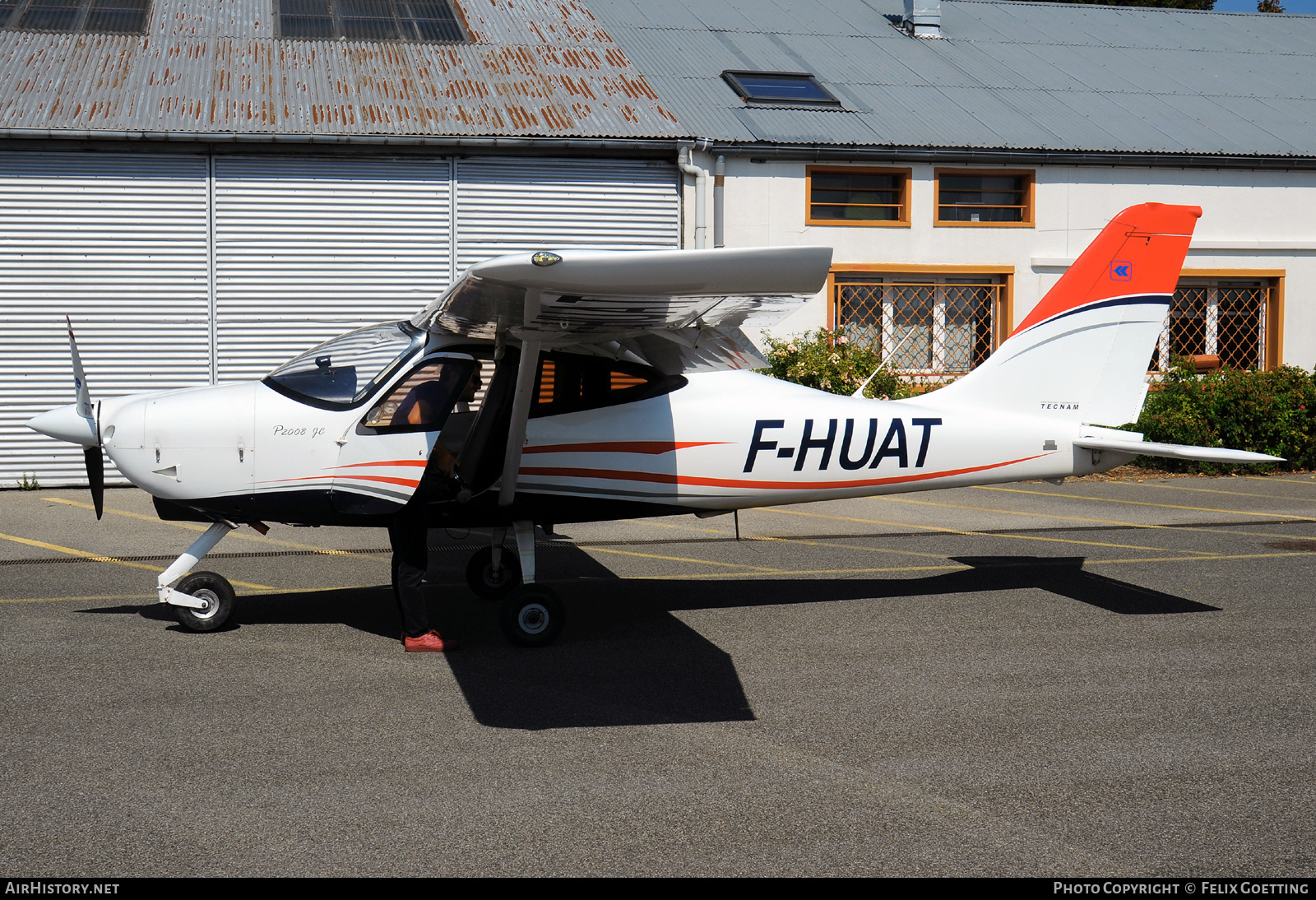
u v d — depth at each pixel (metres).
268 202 10.36
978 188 11.98
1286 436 11.28
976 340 12.02
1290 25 16.78
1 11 11.86
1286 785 3.29
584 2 14.47
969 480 5.74
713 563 6.98
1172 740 3.67
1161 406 11.45
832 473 5.54
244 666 4.56
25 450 10.09
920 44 14.60
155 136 9.88
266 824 2.99
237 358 10.45
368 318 10.66
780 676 4.45
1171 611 5.54
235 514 5.02
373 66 11.70
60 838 2.90
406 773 3.37
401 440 4.86
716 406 5.44
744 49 13.59
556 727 3.81
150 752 3.54
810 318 11.53
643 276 3.64
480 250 10.80
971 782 3.30
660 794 3.21
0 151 9.79
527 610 4.88
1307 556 7.04
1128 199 11.95
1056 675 4.43
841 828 2.98
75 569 6.70
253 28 12.17
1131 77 14.08
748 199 11.25
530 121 10.89
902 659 4.70
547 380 5.22
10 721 3.83
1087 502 9.66
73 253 10.03
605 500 5.31
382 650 4.86
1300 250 12.35
